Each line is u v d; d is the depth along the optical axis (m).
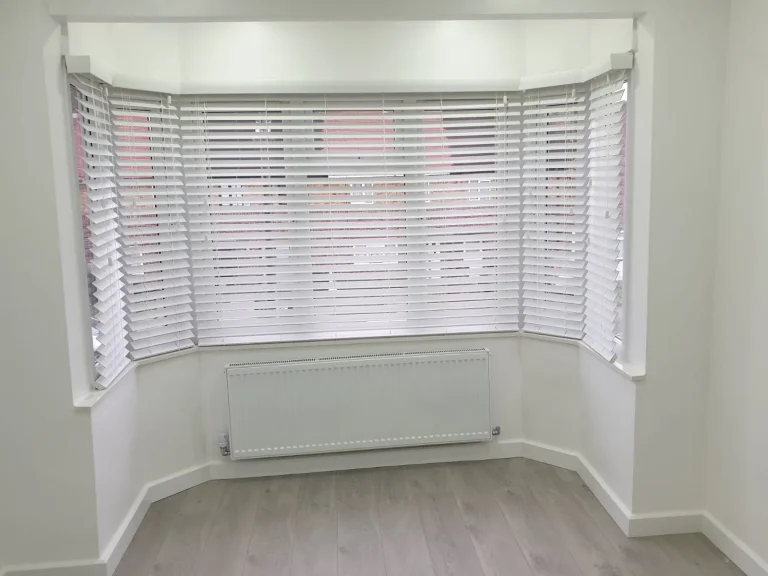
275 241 3.36
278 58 3.19
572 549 2.73
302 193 3.30
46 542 2.55
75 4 2.34
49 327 2.43
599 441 3.14
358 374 3.39
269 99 3.24
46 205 2.37
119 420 2.83
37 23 2.29
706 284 2.68
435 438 3.48
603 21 2.91
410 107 3.30
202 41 3.14
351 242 3.40
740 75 2.48
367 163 3.33
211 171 3.25
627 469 2.83
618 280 2.90
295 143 3.30
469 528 2.91
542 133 3.32
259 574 2.62
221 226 3.29
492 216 3.45
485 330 3.49
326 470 3.54
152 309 3.13
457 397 3.46
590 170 3.14
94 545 2.57
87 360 2.62
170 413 3.25
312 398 3.38
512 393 3.57
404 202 3.42
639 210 2.70
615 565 2.60
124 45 2.97
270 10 2.46
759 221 2.40
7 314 2.40
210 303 3.32
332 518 3.04
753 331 2.45
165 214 3.16
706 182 2.62
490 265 3.45
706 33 2.54
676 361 2.71
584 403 3.30
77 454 2.51
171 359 3.23
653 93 2.56
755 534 2.47
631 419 2.77
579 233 3.23
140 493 3.10
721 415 2.66
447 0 2.51
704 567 2.58
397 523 2.98
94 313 2.73
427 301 3.47
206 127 3.18
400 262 3.44
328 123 3.31
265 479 3.46
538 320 3.45
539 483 3.31
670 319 2.69
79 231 2.57
